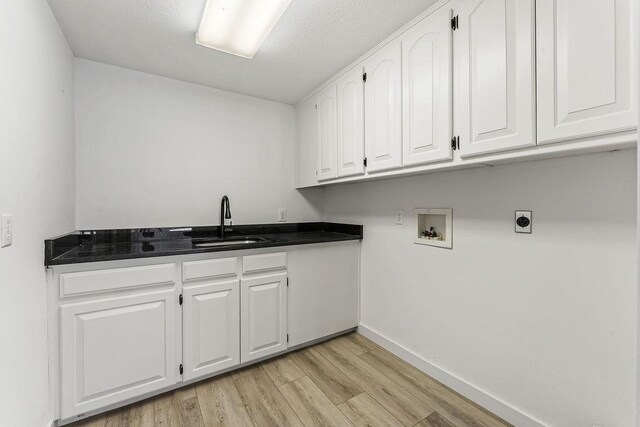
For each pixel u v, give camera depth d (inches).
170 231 88.0
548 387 51.9
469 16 50.8
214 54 74.4
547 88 41.0
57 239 56.5
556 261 50.7
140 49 71.9
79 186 75.7
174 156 88.5
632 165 42.4
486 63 48.2
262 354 76.9
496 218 59.5
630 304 42.9
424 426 56.2
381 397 64.7
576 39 38.1
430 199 73.7
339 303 92.2
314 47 71.7
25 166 43.8
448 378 68.4
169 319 63.9
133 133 82.5
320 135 93.9
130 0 54.8
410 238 79.0
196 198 92.2
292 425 56.4
